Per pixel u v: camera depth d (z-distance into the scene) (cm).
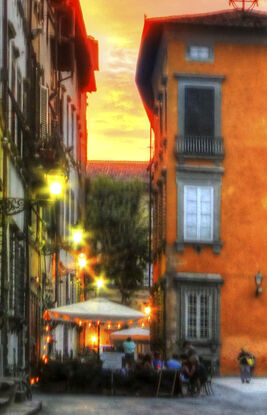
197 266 5056
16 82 2973
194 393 3234
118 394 3078
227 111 5144
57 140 3403
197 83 5134
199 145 5091
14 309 2817
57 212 4416
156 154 5709
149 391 3098
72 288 5759
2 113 2530
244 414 2536
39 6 3872
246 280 5069
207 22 5103
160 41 5344
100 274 8325
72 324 5353
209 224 5088
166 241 5053
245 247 5097
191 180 5084
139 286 8444
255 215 5119
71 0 4781
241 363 4319
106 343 8675
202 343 4978
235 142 5134
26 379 2723
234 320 5031
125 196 8388
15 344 2856
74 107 5794
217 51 5166
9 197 2553
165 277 5009
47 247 3934
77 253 5781
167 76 5112
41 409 2331
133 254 8362
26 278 3183
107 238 8338
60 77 4903
